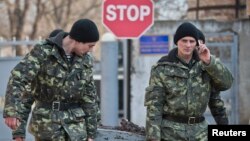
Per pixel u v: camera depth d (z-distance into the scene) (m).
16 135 12.05
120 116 34.97
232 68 25.97
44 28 58.94
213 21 25.78
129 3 22.44
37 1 55.03
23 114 12.20
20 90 11.72
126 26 22.48
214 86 13.22
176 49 13.02
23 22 54.03
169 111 12.89
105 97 24.91
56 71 12.05
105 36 24.98
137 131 14.23
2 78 22.48
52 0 57.19
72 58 12.20
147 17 22.48
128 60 25.88
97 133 13.72
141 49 25.67
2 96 22.39
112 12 22.44
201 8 30.25
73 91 12.16
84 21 11.95
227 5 29.42
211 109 13.81
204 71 12.89
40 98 12.24
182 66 12.73
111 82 24.84
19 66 11.86
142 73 25.77
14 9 53.94
